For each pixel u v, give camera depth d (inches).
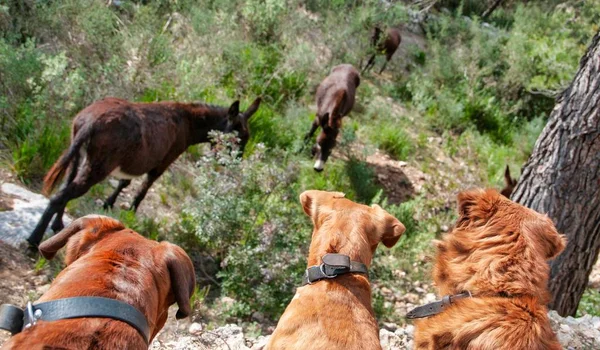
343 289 136.3
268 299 230.4
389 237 150.9
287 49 469.4
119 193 286.7
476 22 633.0
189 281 112.2
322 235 146.3
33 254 221.9
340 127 370.6
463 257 138.8
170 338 197.9
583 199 228.7
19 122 282.8
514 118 537.6
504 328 123.9
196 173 322.0
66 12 352.5
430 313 138.2
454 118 498.0
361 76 525.0
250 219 256.4
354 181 367.9
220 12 446.0
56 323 93.0
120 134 233.8
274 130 377.7
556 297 238.2
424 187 401.4
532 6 722.8
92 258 106.3
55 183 224.7
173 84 376.2
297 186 317.7
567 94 230.8
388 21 535.8
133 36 374.3
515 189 244.4
